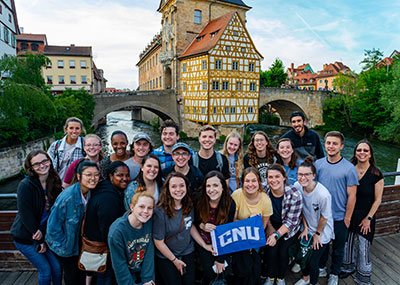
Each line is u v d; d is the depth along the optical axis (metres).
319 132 36.00
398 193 4.51
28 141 16.59
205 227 2.91
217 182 2.78
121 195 2.79
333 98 37.47
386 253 4.01
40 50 40.47
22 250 2.80
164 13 33.56
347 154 24.08
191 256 2.93
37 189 2.76
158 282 3.06
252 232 3.00
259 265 3.20
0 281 3.36
